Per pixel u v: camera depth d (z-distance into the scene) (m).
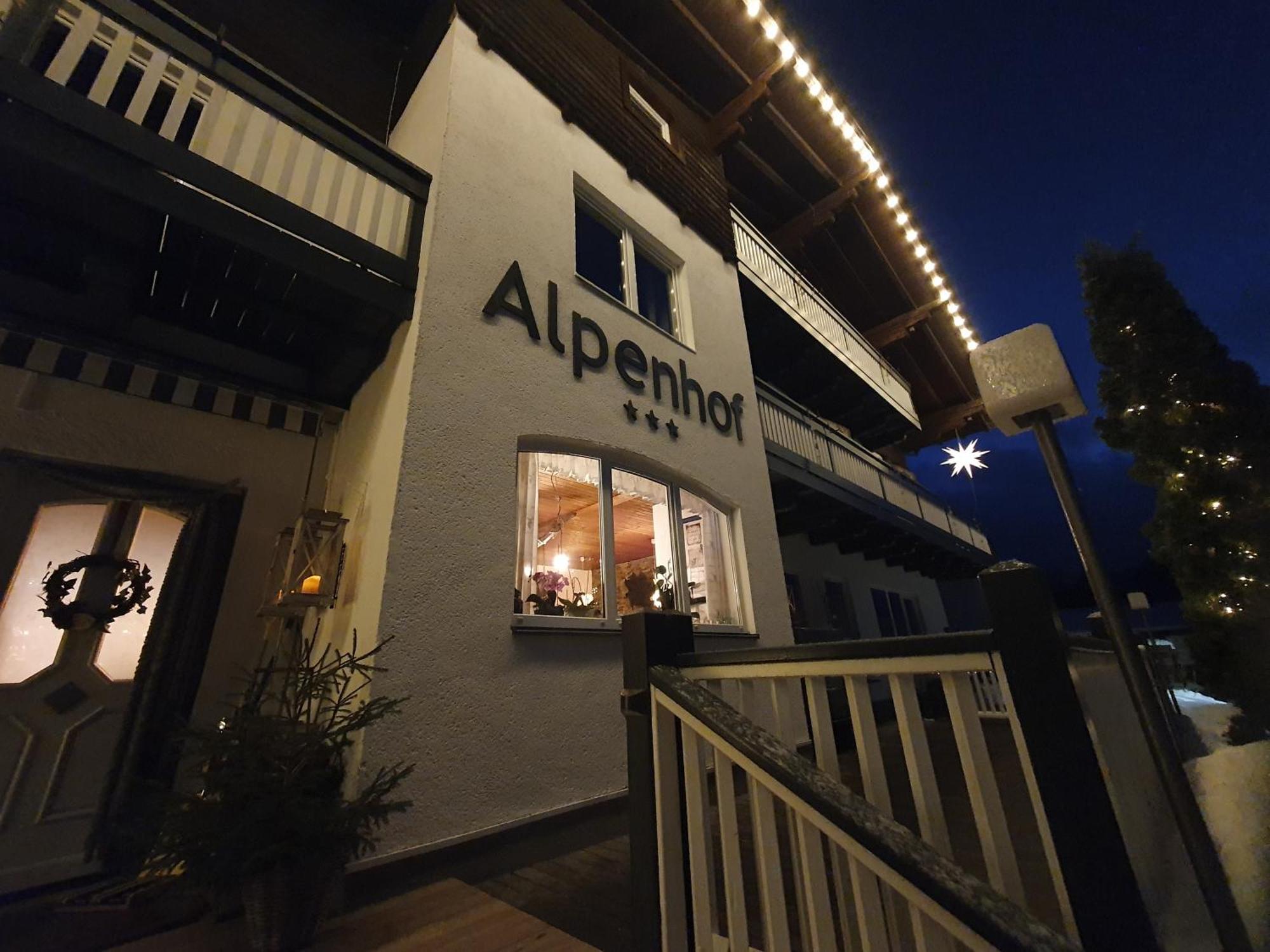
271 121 3.60
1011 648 1.23
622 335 5.11
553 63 5.61
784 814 3.28
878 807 1.43
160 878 2.26
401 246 3.89
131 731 3.13
